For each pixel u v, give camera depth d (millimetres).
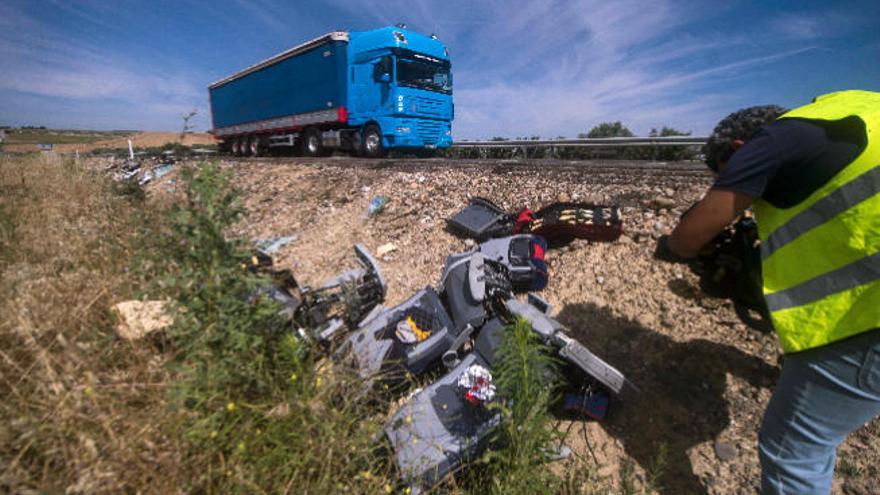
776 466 1637
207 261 1883
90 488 1440
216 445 1649
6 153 12930
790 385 1552
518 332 1854
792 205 1488
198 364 1772
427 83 11500
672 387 2656
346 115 12281
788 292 1538
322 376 2059
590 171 6191
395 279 4547
